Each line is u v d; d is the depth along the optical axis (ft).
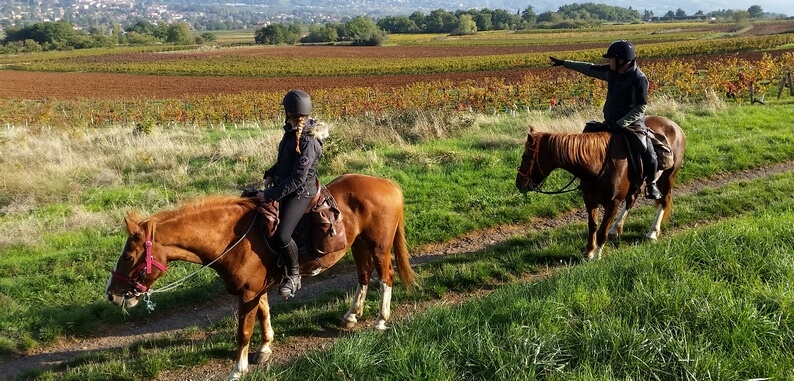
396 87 134.00
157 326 21.93
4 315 21.79
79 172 41.96
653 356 14.80
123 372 18.07
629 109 24.47
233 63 237.86
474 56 226.38
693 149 41.83
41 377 18.22
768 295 17.22
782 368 14.15
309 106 16.07
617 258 21.80
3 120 88.74
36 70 225.76
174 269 25.25
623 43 23.66
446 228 29.71
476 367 15.17
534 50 252.83
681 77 102.27
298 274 17.25
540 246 26.76
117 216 32.73
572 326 16.55
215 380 17.65
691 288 17.92
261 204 16.70
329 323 20.93
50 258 26.91
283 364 18.10
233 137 56.03
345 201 18.71
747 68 112.57
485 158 39.91
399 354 15.47
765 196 32.17
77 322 21.61
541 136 23.70
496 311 17.85
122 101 126.11
